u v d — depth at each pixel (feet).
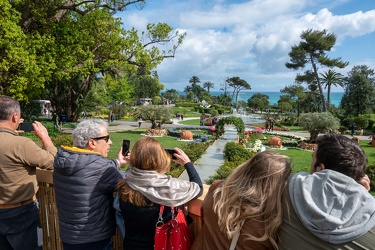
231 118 77.00
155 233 5.42
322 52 168.45
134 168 5.63
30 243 7.88
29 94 52.54
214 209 4.83
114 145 61.00
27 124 8.50
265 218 4.36
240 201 4.56
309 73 174.60
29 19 53.62
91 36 60.23
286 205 4.28
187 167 6.59
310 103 203.10
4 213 7.39
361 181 4.42
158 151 5.65
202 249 5.13
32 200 7.89
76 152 6.43
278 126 143.84
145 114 97.96
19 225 7.59
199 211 5.98
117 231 7.64
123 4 58.75
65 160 6.29
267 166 4.65
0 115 7.45
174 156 6.88
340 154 4.29
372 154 64.49
